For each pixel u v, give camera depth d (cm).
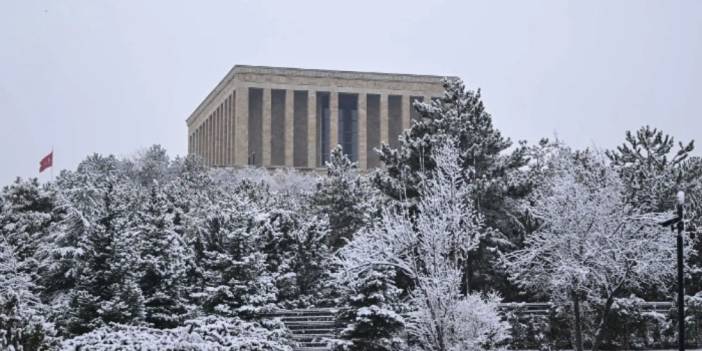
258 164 12462
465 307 3397
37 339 2717
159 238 4003
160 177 9862
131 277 3719
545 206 4103
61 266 4000
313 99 12462
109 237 3772
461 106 5144
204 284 3956
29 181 5616
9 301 2872
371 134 12938
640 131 5912
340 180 5675
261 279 3828
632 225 3956
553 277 3831
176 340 2920
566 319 4194
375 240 3772
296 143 12606
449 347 3381
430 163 4828
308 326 4134
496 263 4478
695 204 5103
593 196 4084
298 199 7631
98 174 8250
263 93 12331
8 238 4494
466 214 3731
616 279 4022
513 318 4166
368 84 12656
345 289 3691
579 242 3916
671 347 4256
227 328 3167
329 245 5497
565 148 5731
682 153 5984
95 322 3522
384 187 4869
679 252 2622
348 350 3438
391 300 3544
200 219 5100
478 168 5000
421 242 3672
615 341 4225
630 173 5400
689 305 4212
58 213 5431
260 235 4188
